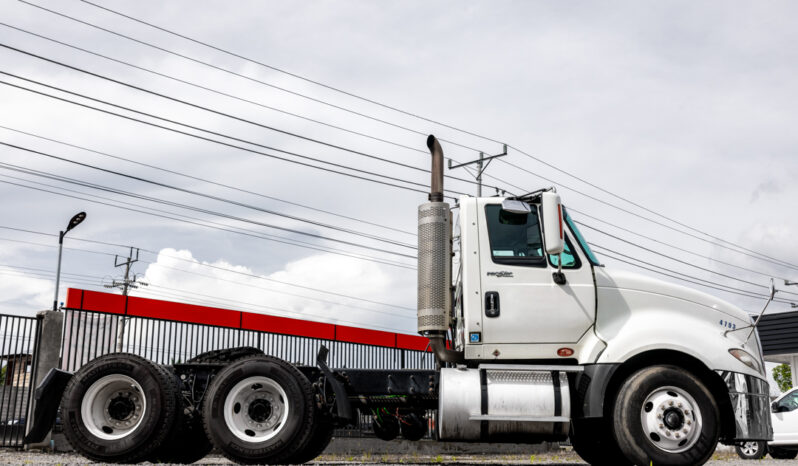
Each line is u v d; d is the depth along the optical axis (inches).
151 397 308.5
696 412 290.7
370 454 631.8
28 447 509.4
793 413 656.4
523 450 731.4
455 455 680.4
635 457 287.3
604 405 300.4
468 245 310.7
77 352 559.2
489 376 298.4
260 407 308.0
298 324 632.4
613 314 308.3
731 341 307.0
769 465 489.1
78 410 308.7
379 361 660.7
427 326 308.0
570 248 313.3
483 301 305.4
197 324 591.8
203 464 360.2
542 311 305.1
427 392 314.7
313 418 303.6
